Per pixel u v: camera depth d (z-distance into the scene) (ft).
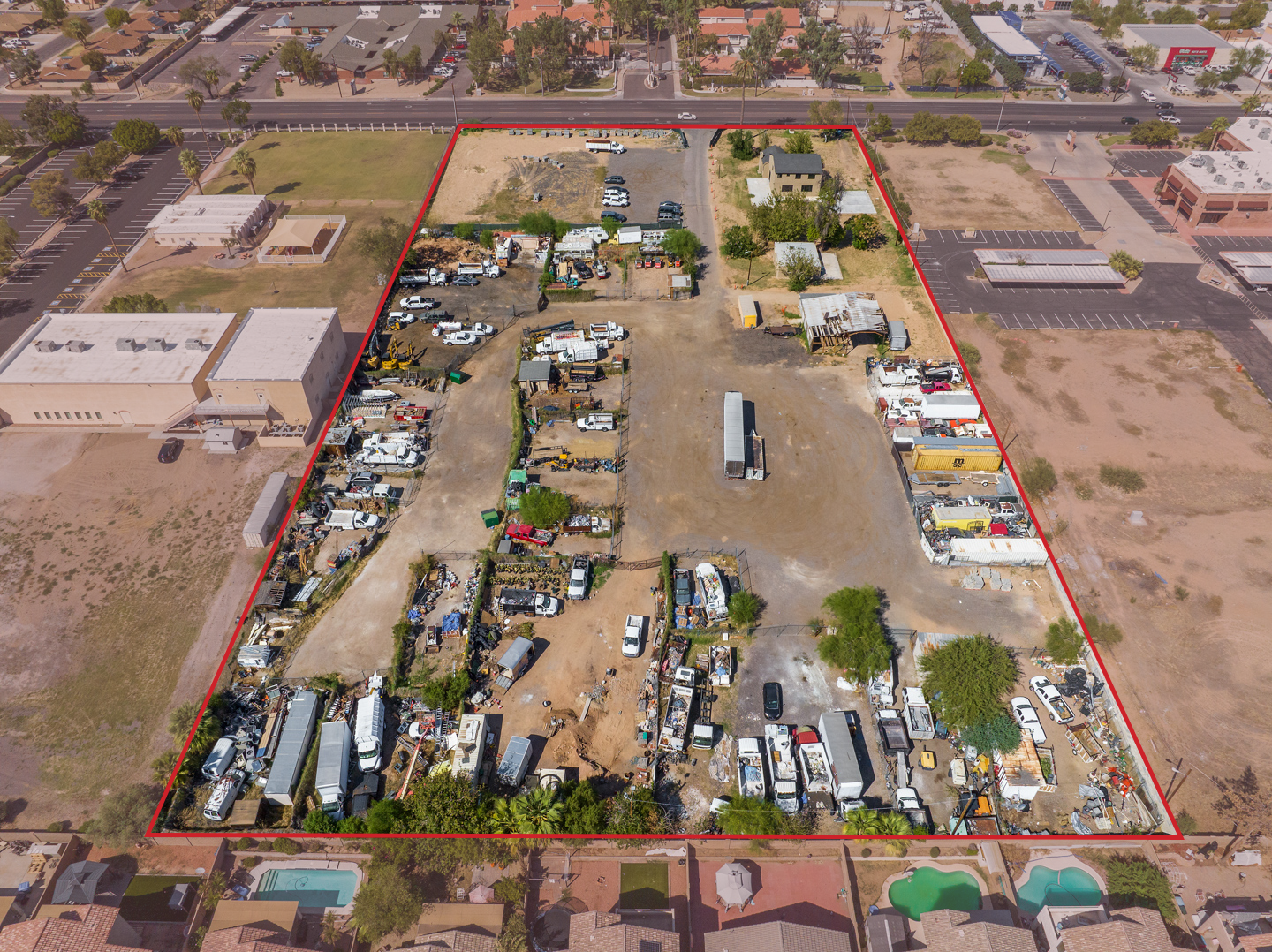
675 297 474.49
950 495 353.51
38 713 279.28
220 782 257.75
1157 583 320.29
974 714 266.57
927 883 238.07
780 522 342.03
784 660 292.20
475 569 325.01
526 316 463.01
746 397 404.77
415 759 265.13
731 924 229.45
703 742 266.57
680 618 303.07
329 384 413.18
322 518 344.49
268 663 291.79
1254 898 232.94
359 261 517.96
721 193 577.84
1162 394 410.93
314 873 240.53
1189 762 264.72
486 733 270.05
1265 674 289.33
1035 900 233.76
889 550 331.16
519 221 547.49
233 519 347.77
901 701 279.28
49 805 255.29
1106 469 369.09
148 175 617.21
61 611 310.86
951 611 308.40
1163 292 484.74
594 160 623.36
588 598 312.29
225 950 211.82
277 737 270.46
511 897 229.04
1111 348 441.68
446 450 378.32
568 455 370.53
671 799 255.70
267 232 550.77
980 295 482.28
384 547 334.44
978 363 428.56
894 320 460.14
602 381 416.05
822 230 517.96
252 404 384.88
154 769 262.26
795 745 269.44
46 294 488.02
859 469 366.63
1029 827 250.37
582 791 246.06
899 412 390.83
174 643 300.61
